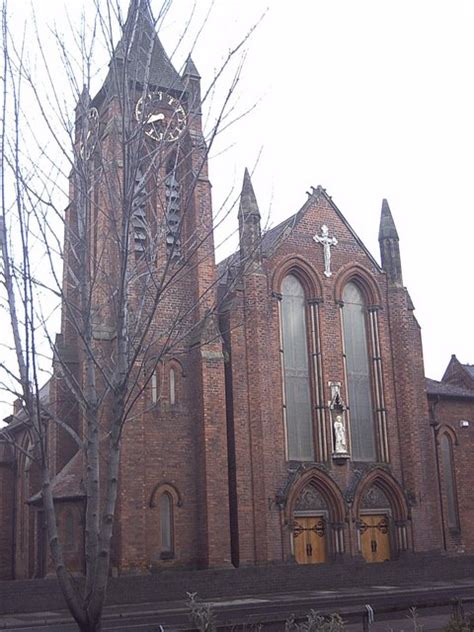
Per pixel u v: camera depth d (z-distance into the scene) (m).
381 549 40.16
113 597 30.44
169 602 30.50
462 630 17.02
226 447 36.47
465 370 54.53
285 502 37.41
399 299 43.38
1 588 28.36
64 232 14.12
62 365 12.87
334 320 41.66
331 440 39.84
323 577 34.34
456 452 45.97
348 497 39.25
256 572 33.28
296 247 41.47
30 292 12.13
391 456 41.47
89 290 13.09
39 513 38.69
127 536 33.72
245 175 39.00
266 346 38.88
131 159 12.85
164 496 35.97
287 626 16.50
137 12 13.38
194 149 18.64
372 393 42.22
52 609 28.94
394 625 24.61
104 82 15.56
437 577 36.91
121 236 13.02
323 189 43.09
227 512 35.78
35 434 12.13
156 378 36.69
